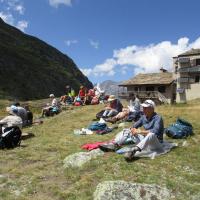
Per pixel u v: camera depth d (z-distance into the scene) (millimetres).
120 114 18984
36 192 9109
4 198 8742
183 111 23844
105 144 12086
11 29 157375
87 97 32719
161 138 11742
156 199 8297
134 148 11008
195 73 67625
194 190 8812
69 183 9672
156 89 72938
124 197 8250
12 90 102875
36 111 33375
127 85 75875
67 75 145500
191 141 13523
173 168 10250
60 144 14453
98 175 9820
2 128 14672
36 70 127812
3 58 116312
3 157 12719
